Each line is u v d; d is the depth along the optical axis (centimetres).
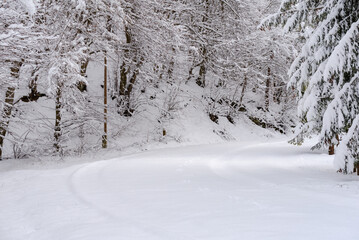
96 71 2761
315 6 1113
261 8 3656
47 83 1471
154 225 502
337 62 914
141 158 1569
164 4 2616
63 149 1750
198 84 3375
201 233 463
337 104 962
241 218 536
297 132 1248
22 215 591
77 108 1652
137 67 2478
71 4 1639
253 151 1892
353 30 925
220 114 3112
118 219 536
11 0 1041
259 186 848
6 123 1491
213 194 729
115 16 1853
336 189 805
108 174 1056
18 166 1470
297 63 1142
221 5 3159
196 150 1958
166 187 820
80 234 470
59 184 870
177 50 2648
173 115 2594
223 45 3109
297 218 538
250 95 3738
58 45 1466
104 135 1991
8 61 1209
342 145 920
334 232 468
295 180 954
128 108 2541
